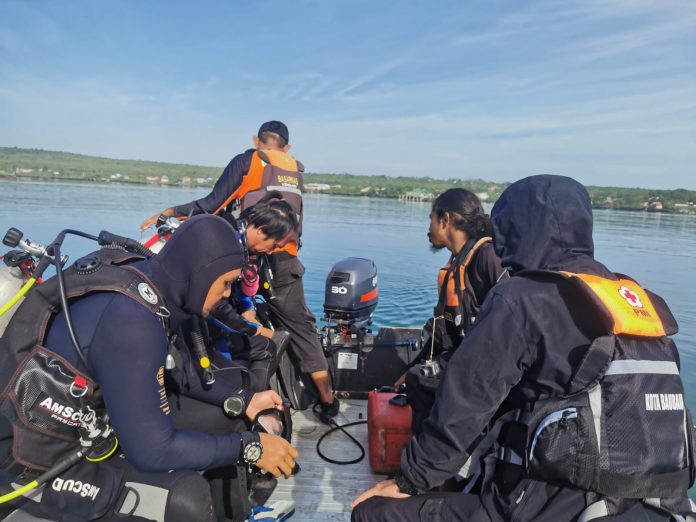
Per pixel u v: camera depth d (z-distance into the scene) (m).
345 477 2.62
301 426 3.19
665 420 1.39
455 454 1.59
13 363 1.57
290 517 2.28
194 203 3.35
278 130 3.65
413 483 1.68
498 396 1.52
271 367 2.85
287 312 3.17
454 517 1.61
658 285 14.80
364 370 3.58
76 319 1.59
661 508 1.38
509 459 1.55
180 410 2.13
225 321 2.47
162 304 1.69
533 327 1.48
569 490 1.41
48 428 1.58
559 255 1.61
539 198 1.63
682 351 8.95
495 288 1.60
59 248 1.82
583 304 1.46
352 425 3.21
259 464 1.88
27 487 1.55
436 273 15.04
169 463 1.62
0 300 1.80
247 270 2.80
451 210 2.96
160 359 1.62
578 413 1.37
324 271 14.50
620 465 1.34
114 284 1.62
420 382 2.53
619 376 1.37
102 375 1.55
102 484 1.65
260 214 2.73
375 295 3.79
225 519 1.92
